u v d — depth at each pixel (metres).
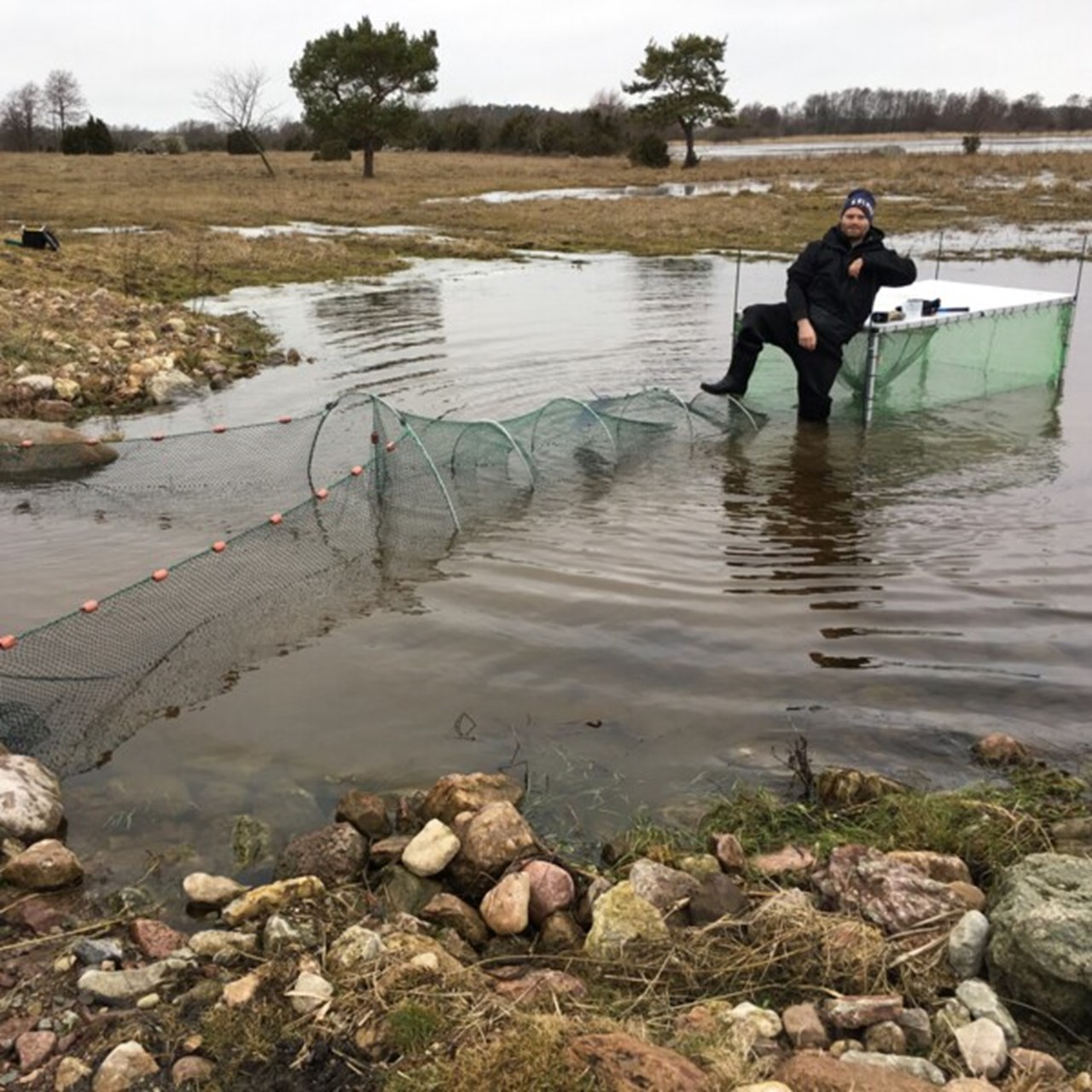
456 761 4.68
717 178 49.09
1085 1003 3.02
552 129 76.44
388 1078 2.88
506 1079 2.76
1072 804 4.17
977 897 3.62
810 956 3.36
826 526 7.23
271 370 12.23
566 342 13.35
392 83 49.69
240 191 40.31
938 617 5.85
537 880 3.72
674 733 4.84
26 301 14.03
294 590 6.36
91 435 9.77
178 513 7.87
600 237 26.69
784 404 10.35
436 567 6.66
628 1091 2.70
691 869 3.85
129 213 30.34
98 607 6.11
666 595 6.20
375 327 14.69
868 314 9.40
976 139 55.41
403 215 32.53
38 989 3.31
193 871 4.02
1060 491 7.80
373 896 3.81
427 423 8.42
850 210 9.29
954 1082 2.73
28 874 3.87
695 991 3.29
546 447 8.81
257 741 4.86
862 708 4.98
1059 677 5.20
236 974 3.36
